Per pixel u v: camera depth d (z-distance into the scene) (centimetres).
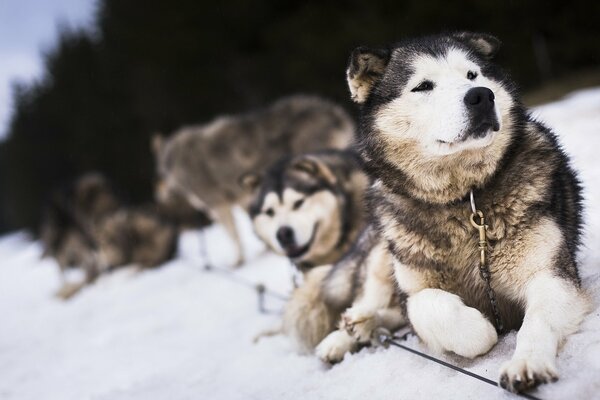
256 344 419
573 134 726
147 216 1095
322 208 510
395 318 331
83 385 472
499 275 266
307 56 1507
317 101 882
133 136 2302
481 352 253
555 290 242
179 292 767
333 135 858
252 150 892
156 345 539
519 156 267
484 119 253
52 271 1630
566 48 1312
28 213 3044
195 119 1966
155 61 1914
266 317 505
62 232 1175
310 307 357
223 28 1777
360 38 1384
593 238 362
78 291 1113
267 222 546
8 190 3331
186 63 1856
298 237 512
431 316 255
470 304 281
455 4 1314
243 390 330
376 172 292
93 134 2450
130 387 407
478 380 235
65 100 2747
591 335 229
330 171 516
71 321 807
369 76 299
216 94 1884
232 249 998
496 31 1323
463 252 271
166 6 1850
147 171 2192
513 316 278
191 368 418
